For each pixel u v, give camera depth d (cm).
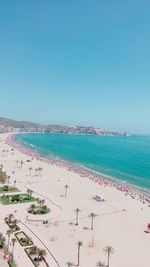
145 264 9044
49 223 11938
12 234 10512
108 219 12988
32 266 8412
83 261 8956
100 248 9938
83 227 11750
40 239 10306
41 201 14225
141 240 10869
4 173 19375
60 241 10288
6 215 12412
